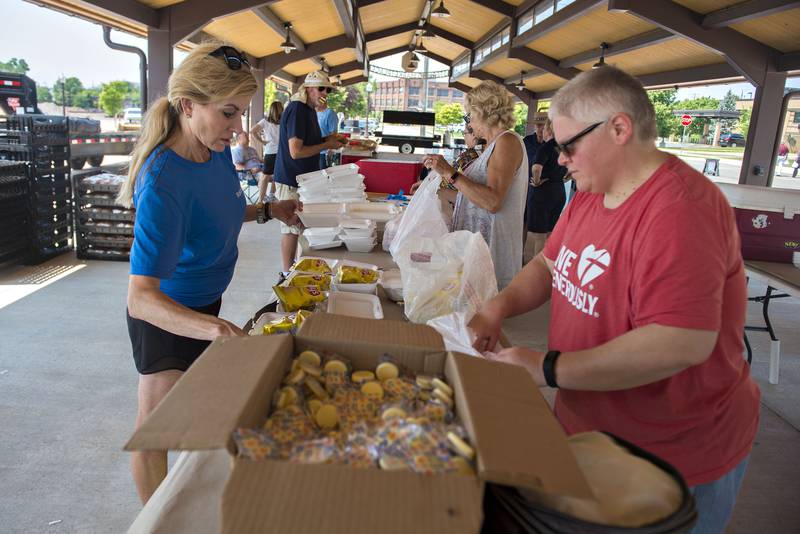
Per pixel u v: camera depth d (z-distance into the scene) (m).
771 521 2.14
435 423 0.64
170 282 1.55
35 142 4.76
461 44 16.17
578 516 0.57
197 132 1.35
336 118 7.38
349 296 1.71
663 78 8.63
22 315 3.65
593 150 1.00
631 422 1.06
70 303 3.91
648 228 0.94
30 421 2.47
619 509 0.57
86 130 10.58
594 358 0.96
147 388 1.56
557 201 5.72
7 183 4.47
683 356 0.89
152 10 5.48
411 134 11.56
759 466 2.49
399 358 0.83
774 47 6.01
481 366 0.76
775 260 2.96
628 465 0.63
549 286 1.34
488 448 0.57
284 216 2.43
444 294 1.52
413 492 0.51
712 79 7.38
